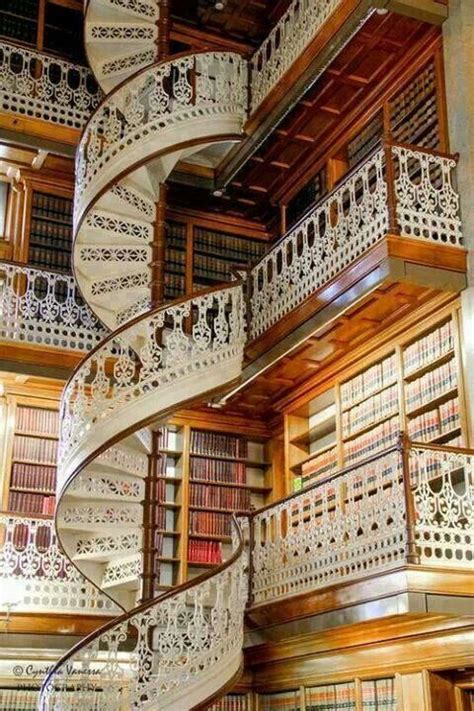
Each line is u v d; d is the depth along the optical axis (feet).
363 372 26.02
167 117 26.61
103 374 24.20
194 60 27.50
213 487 31.14
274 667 27.07
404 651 21.35
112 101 26.66
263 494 31.99
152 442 25.62
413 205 21.43
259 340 25.68
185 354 24.29
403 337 24.06
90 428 23.88
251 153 28.68
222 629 22.50
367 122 27.48
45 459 29.68
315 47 25.22
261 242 33.76
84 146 27.07
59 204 32.30
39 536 28.12
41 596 27.12
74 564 26.35
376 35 24.81
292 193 31.53
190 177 30.81
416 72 25.18
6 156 31.04
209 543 30.50
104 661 24.93
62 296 30.63
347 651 23.47
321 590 20.70
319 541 21.40
